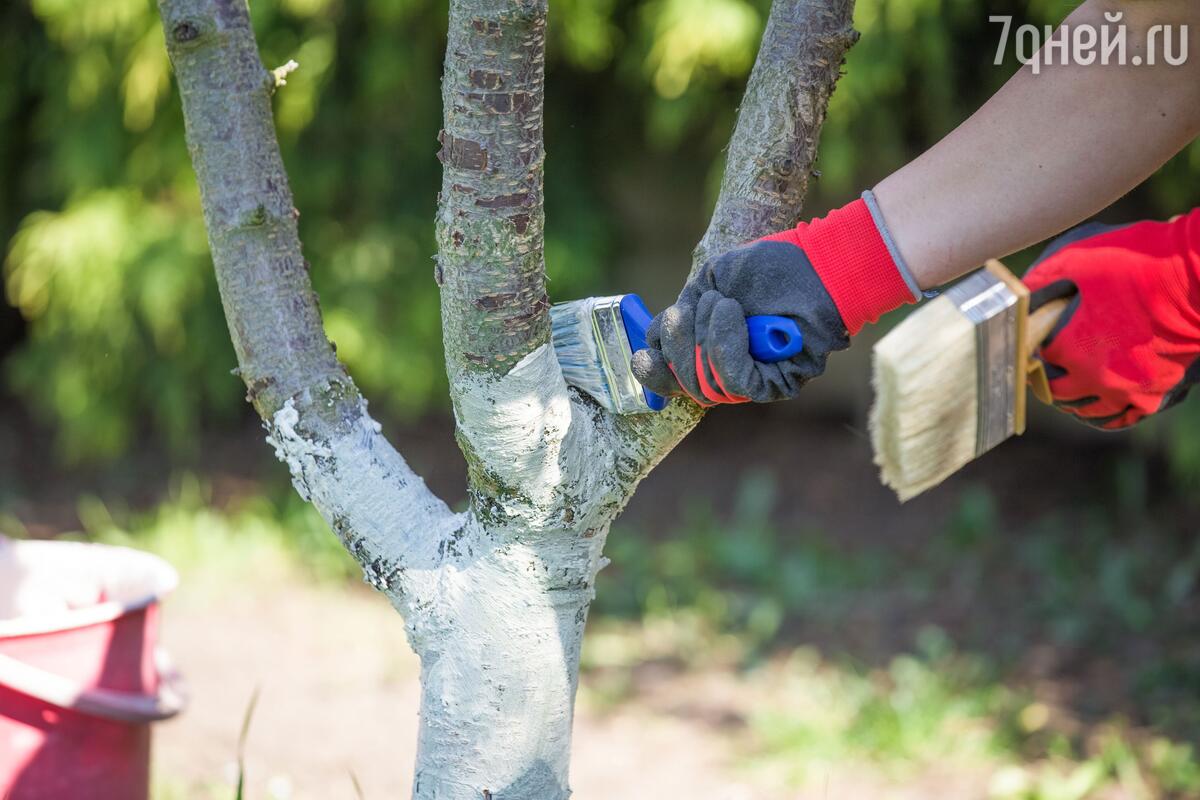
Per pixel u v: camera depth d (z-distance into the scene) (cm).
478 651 215
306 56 625
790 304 176
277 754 493
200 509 730
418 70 653
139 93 614
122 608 305
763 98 200
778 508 759
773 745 501
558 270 696
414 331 686
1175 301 193
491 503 209
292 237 221
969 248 177
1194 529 695
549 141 735
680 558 688
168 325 687
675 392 191
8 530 702
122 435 725
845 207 181
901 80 610
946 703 522
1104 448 801
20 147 758
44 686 294
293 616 627
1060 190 176
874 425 182
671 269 803
